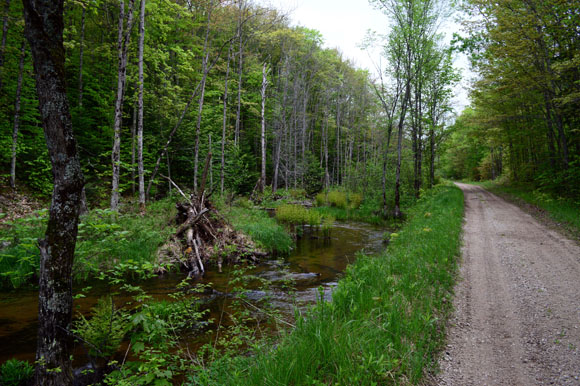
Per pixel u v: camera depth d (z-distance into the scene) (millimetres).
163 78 17859
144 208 13062
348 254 12195
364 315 4469
